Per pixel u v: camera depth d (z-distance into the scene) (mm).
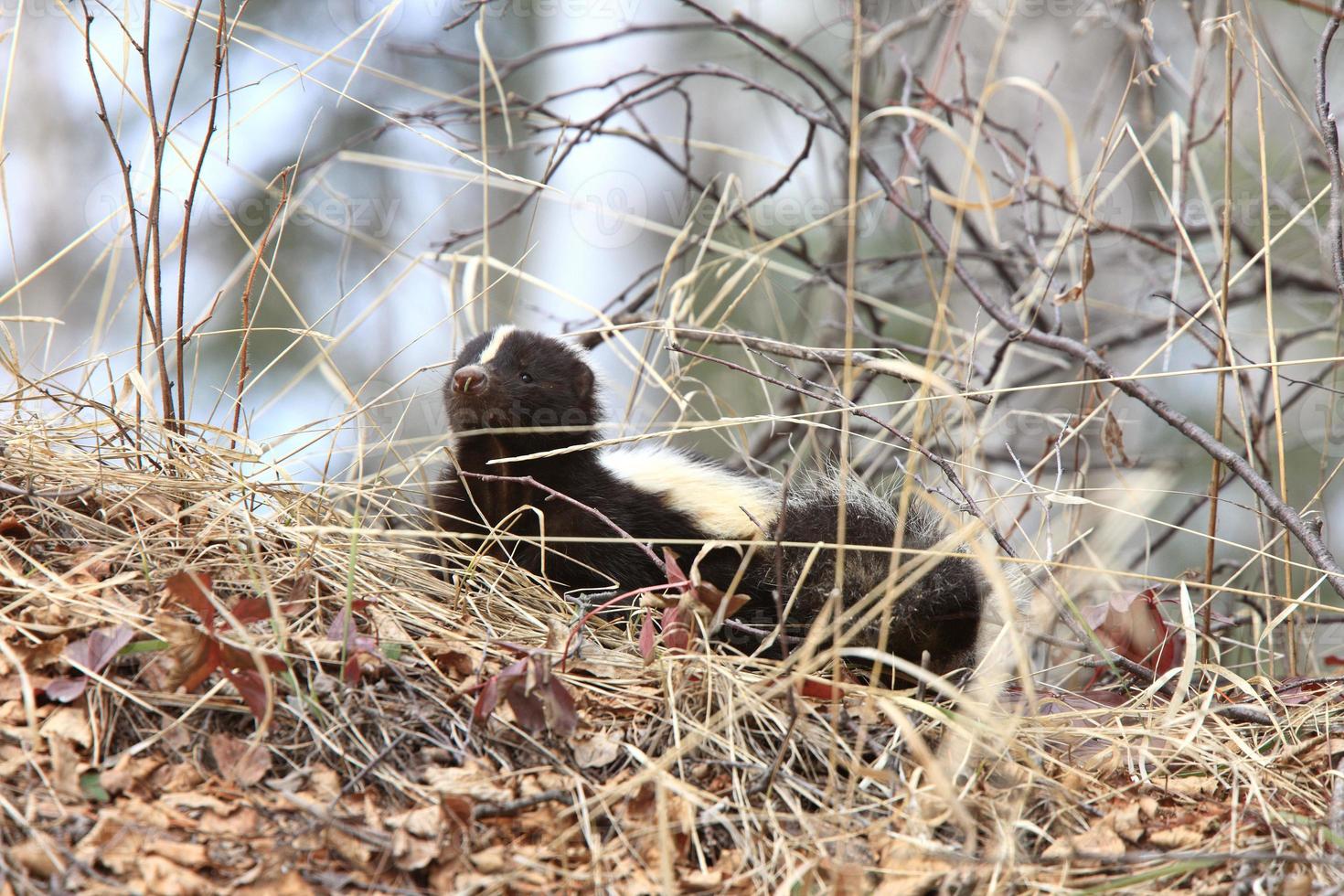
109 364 8922
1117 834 6547
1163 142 16344
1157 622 9281
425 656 7180
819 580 9633
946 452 12742
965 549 9258
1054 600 8969
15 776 5777
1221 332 9359
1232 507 17406
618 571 10578
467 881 5684
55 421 8953
